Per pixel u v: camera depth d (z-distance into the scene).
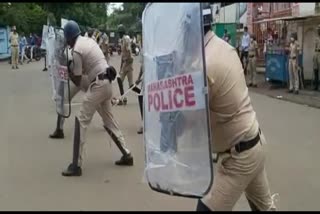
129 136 9.07
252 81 18.27
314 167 6.96
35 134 9.24
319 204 5.49
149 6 3.43
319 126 10.09
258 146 3.37
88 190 6.00
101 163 7.22
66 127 9.88
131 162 7.11
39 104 13.11
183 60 3.18
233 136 3.30
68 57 6.84
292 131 9.56
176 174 3.31
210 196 3.41
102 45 16.41
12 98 14.38
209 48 3.21
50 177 6.54
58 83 8.41
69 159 7.43
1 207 5.41
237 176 3.35
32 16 44.53
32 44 35.16
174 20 3.22
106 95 6.71
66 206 5.45
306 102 13.77
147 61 3.50
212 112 3.30
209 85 3.19
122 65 13.06
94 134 9.16
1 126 10.04
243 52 19.67
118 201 5.61
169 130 3.32
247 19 24.86
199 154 3.15
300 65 16.50
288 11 19.55
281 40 18.31
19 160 7.38
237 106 3.27
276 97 15.08
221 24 23.38
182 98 3.21
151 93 3.47
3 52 36.16
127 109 12.30
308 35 16.95
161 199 5.67
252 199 3.69
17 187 6.12
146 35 3.49
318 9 17.28
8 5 38.94
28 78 21.39
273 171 6.77
